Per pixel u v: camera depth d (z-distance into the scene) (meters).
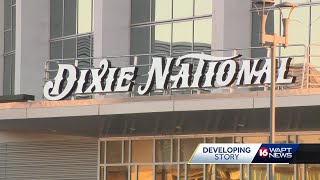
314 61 37.81
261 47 35.22
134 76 37.06
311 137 37.94
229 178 39.91
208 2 41.59
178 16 42.72
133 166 42.94
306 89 32.78
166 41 43.00
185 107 34.41
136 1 44.31
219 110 33.69
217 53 38.59
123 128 40.09
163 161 41.97
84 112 37.00
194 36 41.94
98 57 39.78
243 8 39.34
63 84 38.53
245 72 34.31
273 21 39.09
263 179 38.97
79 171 44.12
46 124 40.47
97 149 44.00
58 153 44.50
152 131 40.88
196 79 35.38
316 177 37.59
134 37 44.12
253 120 35.62
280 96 32.22
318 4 38.00
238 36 39.00
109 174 43.59
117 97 39.16
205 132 40.31
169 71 35.97
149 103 35.28
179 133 41.16
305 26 38.31
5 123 40.84
